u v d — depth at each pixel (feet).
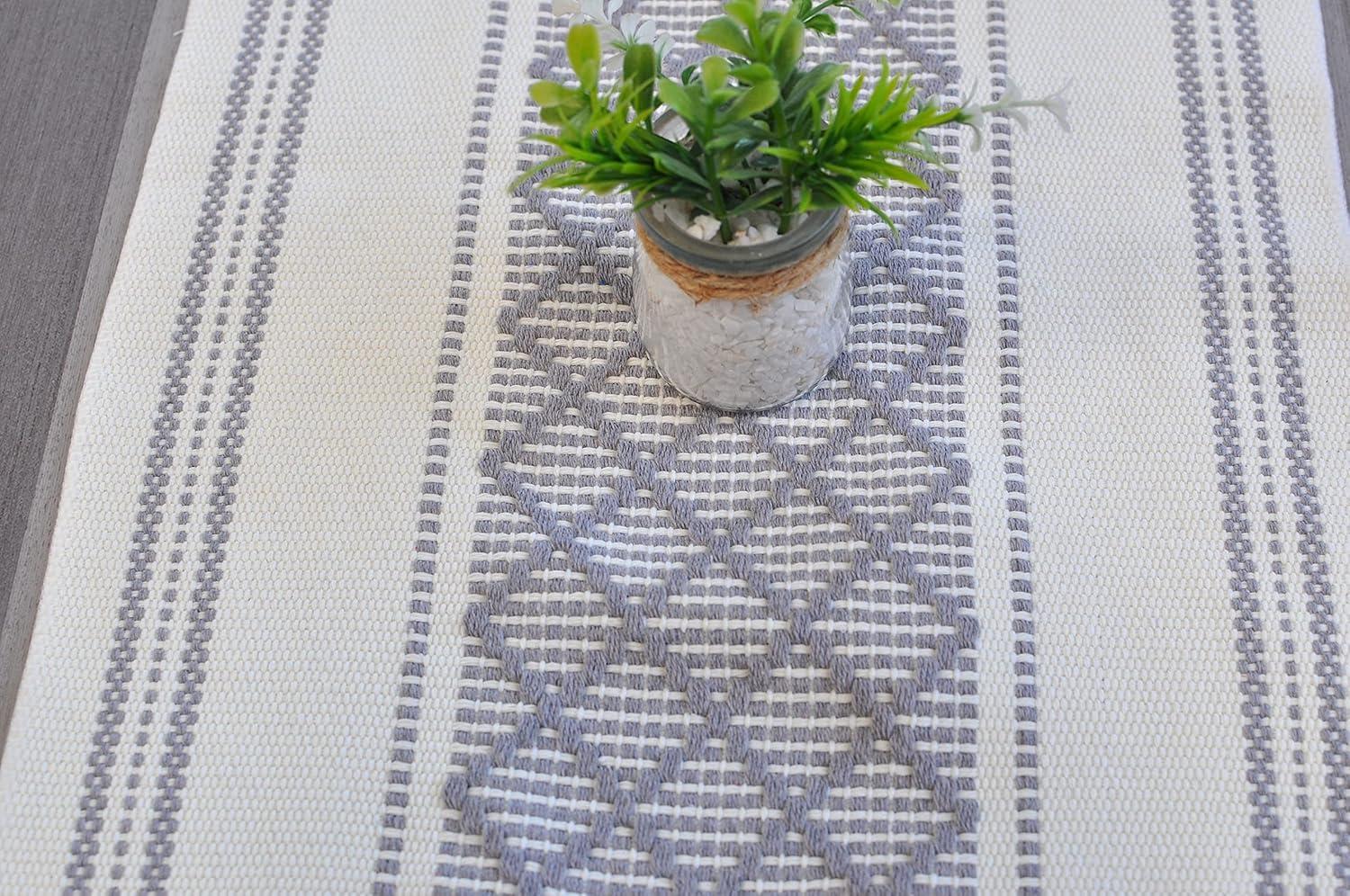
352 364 2.13
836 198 1.57
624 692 1.94
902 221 2.19
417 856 1.86
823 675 1.93
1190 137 2.26
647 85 1.56
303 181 2.27
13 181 2.63
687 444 2.07
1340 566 1.96
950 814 1.85
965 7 2.36
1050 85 2.31
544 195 2.24
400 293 2.18
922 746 1.88
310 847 1.86
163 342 2.16
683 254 1.66
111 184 2.54
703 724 1.91
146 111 2.60
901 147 1.66
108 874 1.84
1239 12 2.36
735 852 1.85
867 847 1.84
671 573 2.00
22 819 1.87
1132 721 1.89
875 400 2.08
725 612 1.97
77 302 2.53
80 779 1.89
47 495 2.32
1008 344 2.11
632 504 2.05
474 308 2.17
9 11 2.78
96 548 2.02
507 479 2.06
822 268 1.76
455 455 2.07
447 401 2.11
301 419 2.10
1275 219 2.19
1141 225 2.19
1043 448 2.05
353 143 2.30
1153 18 2.35
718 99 1.48
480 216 2.23
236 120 2.33
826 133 1.59
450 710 1.93
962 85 2.31
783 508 2.03
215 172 2.29
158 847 1.86
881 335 2.13
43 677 1.94
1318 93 2.28
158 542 2.03
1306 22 2.35
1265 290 2.14
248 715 1.93
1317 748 1.87
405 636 1.97
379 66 2.36
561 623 1.97
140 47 2.76
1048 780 1.86
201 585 2.00
